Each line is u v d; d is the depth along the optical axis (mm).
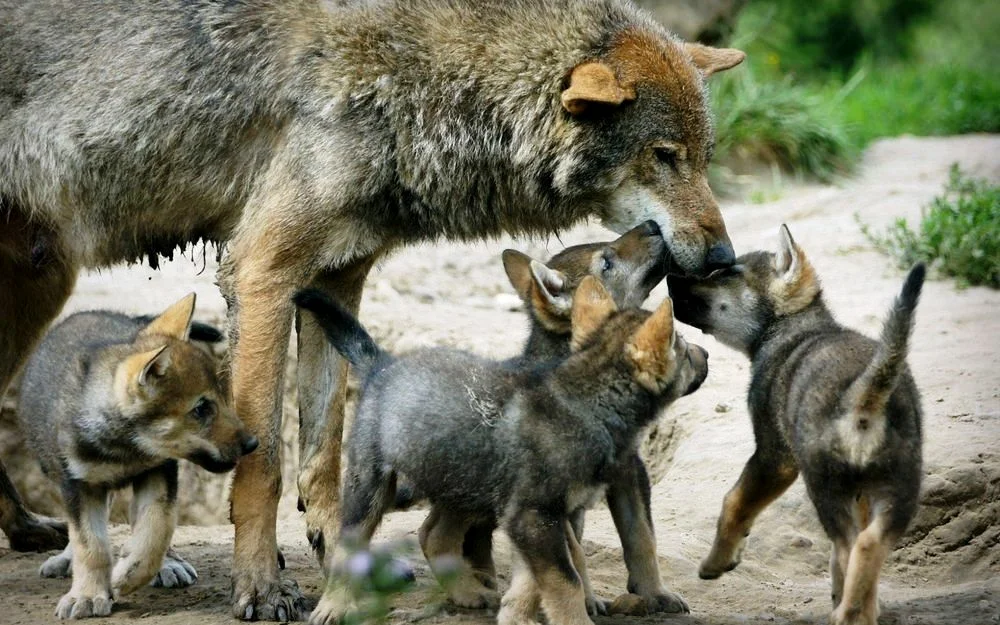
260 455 10016
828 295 17875
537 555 8531
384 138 10414
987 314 16625
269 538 9961
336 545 9664
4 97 10992
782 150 25516
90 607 9703
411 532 11797
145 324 11031
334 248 10438
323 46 10500
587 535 11672
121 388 9391
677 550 11070
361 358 9516
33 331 12289
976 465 11602
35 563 11680
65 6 11023
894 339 8289
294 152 10422
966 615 9461
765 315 10055
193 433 9578
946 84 34500
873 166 26531
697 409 14305
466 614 9414
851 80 34031
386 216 10633
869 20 42406
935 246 18734
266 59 10594
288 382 16297
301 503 11227
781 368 9641
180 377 9500
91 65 10867
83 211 11070
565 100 10523
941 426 12609
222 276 10523
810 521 11672
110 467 9594
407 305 18203
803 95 27328
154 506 9711
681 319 10586
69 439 9555
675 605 9602
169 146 10781
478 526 9898
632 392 8789
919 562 11211
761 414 9711
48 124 10914
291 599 9758
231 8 10727
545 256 20766
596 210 11234
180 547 12102
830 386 8828
